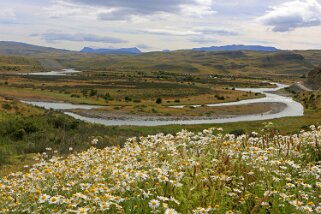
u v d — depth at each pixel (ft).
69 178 21.09
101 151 25.98
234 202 17.49
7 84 387.34
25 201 18.39
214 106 276.21
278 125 135.64
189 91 389.39
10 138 91.35
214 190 16.83
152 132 129.29
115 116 220.64
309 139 29.81
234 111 256.93
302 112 260.01
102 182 19.03
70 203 15.92
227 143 23.13
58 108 244.01
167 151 22.50
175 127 158.40
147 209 15.56
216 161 19.94
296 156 24.45
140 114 227.40
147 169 20.56
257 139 26.45
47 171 21.66
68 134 98.68
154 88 397.80
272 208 16.37
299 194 17.47
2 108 136.36
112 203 15.23
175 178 17.53
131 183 17.39
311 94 348.79
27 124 103.96
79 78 577.02
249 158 21.49
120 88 388.78
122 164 21.30
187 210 15.52
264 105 294.87
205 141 24.07
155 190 16.80
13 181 21.98
